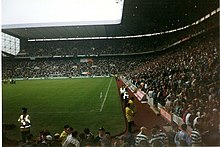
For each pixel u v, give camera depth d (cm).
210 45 1053
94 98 1193
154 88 820
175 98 704
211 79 768
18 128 778
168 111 661
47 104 1112
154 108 741
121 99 1019
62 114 916
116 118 816
